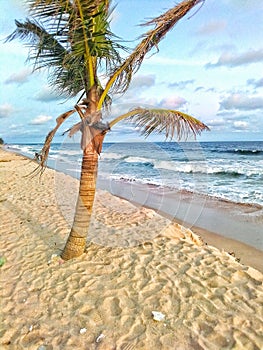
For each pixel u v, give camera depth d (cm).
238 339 257
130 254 430
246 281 353
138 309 303
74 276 367
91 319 289
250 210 826
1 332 273
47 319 291
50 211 672
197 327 274
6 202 772
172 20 326
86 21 305
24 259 423
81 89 408
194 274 370
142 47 328
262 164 1853
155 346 253
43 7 295
